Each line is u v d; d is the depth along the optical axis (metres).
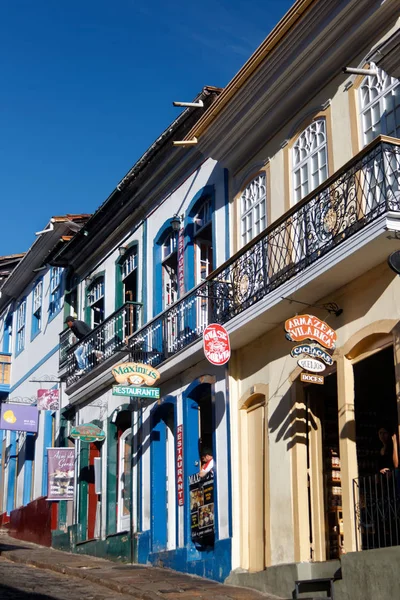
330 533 11.80
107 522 17.61
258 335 13.41
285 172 13.34
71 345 20.47
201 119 14.60
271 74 13.18
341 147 12.11
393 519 10.32
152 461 16.19
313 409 12.35
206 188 15.64
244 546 13.18
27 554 18.12
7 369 27.02
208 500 14.19
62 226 22.08
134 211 18.38
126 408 17.56
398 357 10.41
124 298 18.95
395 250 10.43
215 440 14.21
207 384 14.85
